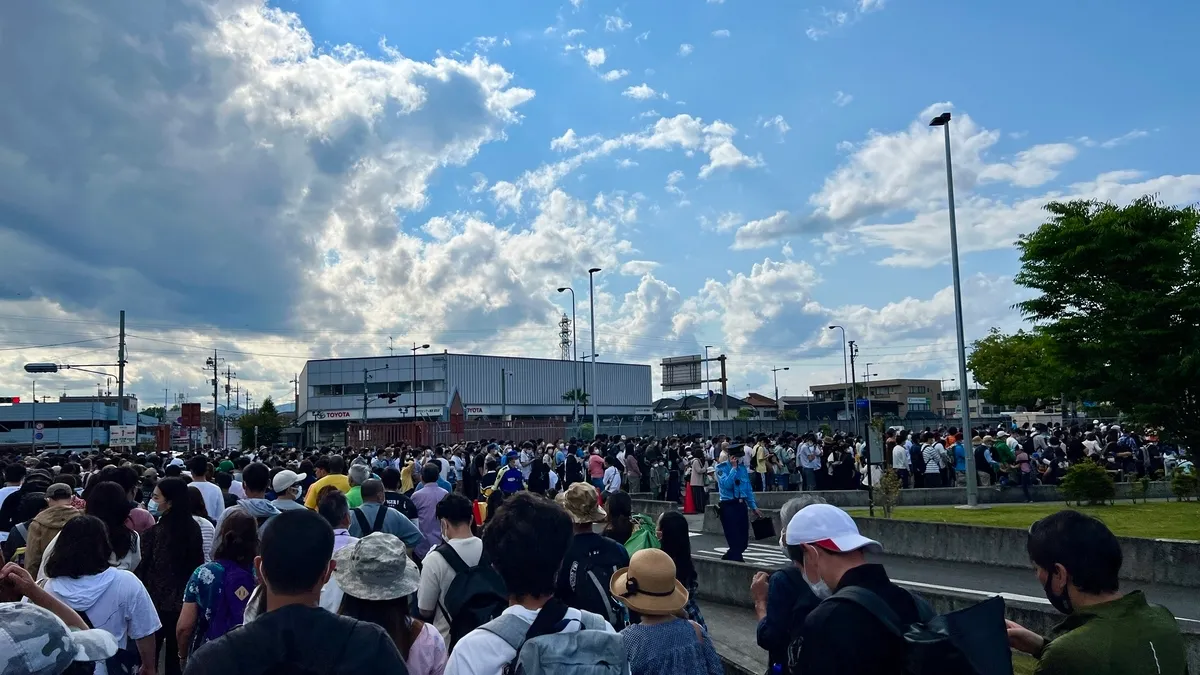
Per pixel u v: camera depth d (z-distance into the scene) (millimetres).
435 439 57406
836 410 105562
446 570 4723
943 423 73062
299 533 2631
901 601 2994
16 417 86625
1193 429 16703
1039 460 26141
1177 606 10562
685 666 3805
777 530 17828
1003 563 13734
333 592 4484
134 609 4668
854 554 3104
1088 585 3023
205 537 7023
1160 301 16312
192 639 5070
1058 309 18094
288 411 179250
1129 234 16797
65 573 4523
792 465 28875
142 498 12312
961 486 25766
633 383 122688
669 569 3906
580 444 31234
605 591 4852
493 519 3109
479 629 2916
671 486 27234
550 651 2803
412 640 3512
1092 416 54219
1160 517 17516
